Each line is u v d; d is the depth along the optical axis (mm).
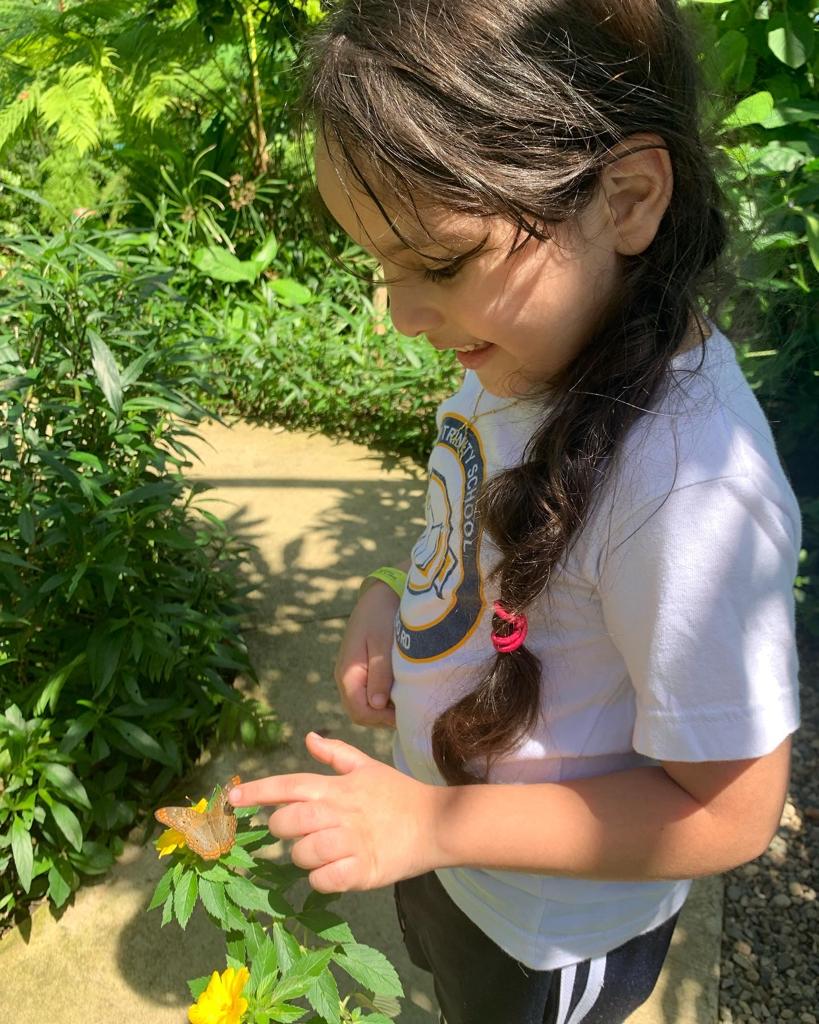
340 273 4445
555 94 595
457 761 852
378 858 750
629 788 749
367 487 3455
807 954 1763
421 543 1010
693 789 716
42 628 2039
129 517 1973
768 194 1616
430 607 935
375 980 819
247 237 4770
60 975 1766
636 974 976
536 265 639
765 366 2008
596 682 793
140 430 2213
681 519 657
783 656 668
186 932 1845
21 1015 1699
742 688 659
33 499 1956
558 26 600
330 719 2391
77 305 2201
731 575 651
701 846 720
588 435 678
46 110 4730
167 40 4742
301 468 3580
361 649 1125
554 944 895
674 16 673
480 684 825
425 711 930
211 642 2262
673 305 688
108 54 4891
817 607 2357
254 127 4992
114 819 1986
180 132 5270
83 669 2053
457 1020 1092
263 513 3260
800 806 2088
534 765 829
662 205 656
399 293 694
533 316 661
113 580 1834
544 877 879
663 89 651
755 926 1819
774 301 1773
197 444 3727
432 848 765
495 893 914
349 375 3795
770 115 1773
